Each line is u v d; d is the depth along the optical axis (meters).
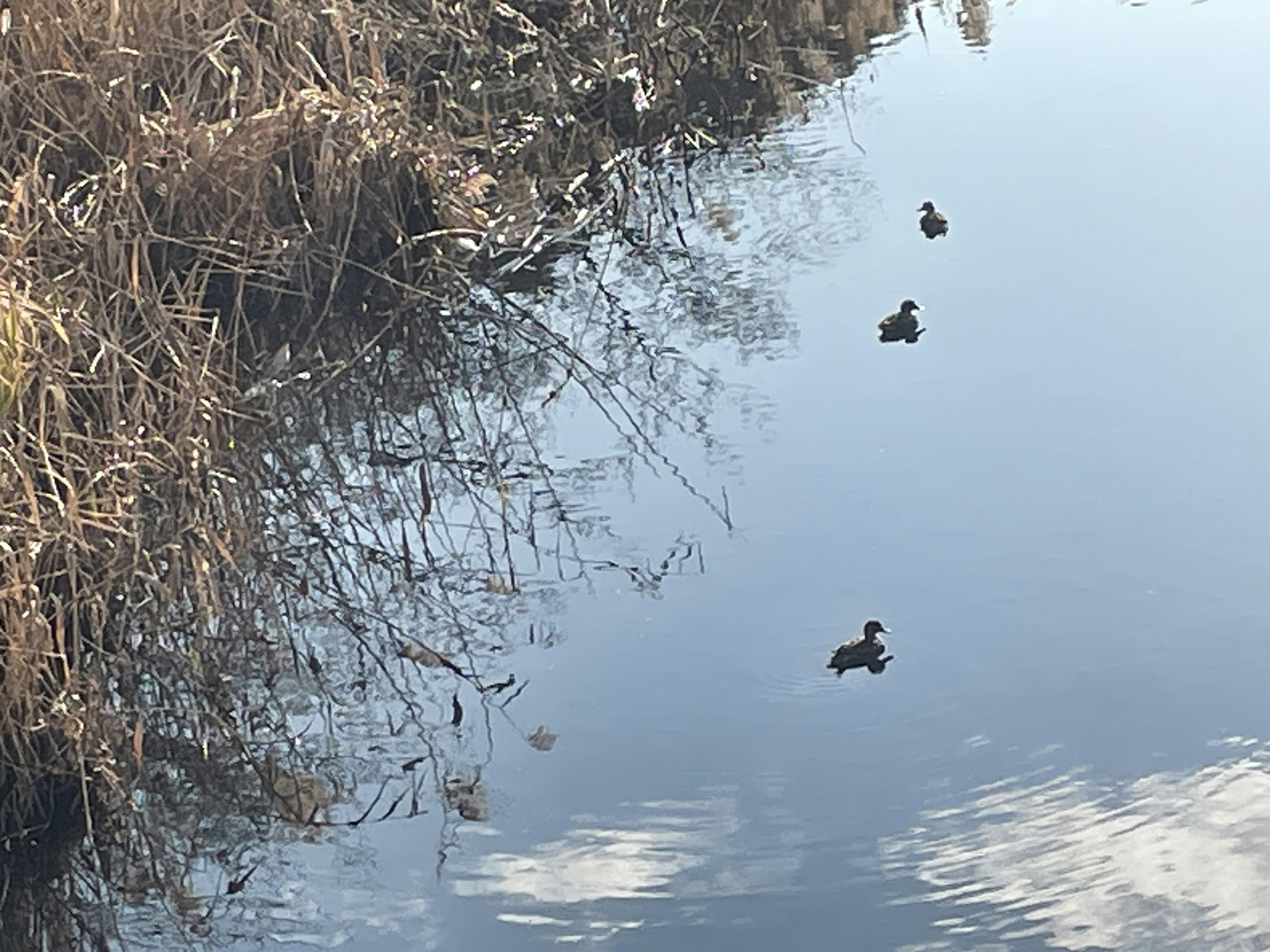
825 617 6.41
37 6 8.28
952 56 13.41
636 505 7.41
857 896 4.98
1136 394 7.79
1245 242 9.31
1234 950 4.62
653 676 6.19
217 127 8.38
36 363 5.98
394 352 8.80
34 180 7.24
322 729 6.06
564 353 8.97
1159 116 11.46
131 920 5.20
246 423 7.45
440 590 6.91
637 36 11.75
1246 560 6.46
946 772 5.50
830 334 8.85
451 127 10.43
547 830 5.41
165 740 5.95
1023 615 6.28
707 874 5.14
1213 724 5.60
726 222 10.55
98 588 5.84
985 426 7.68
